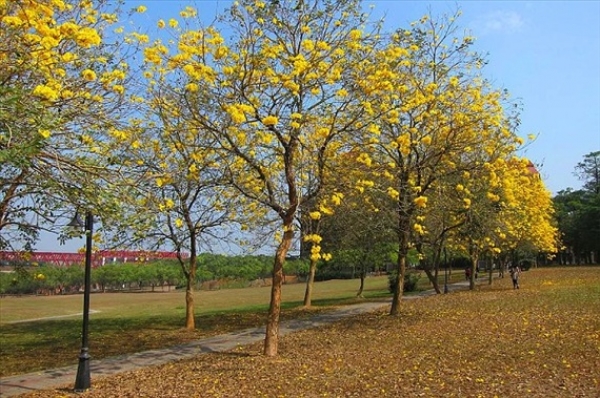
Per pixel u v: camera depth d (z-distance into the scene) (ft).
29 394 27.58
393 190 39.22
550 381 26.48
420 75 47.29
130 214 27.76
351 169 36.73
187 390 26.99
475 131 47.91
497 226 63.72
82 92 23.95
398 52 36.01
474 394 24.48
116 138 27.73
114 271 158.92
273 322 35.83
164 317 67.51
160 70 33.42
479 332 42.14
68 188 20.31
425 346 36.81
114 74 25.14
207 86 32.19
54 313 90.74
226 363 33.81
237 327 54.13
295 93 32.55
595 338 37.45
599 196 221.05
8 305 110.83
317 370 30.37
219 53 31.94
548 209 116.26
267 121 31.04
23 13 20.43
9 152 16.25
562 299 66.90
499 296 76.43
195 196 46.75
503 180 51.47
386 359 32.89
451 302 70.18
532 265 201.77
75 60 23.76
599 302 61.46
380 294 103.76
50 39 20.56
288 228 35.17
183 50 31.94
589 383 25.93
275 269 36.14
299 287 153.48
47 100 19.40
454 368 29.71
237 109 30.66
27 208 25.25
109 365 35.55
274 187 36.27
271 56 32.22
